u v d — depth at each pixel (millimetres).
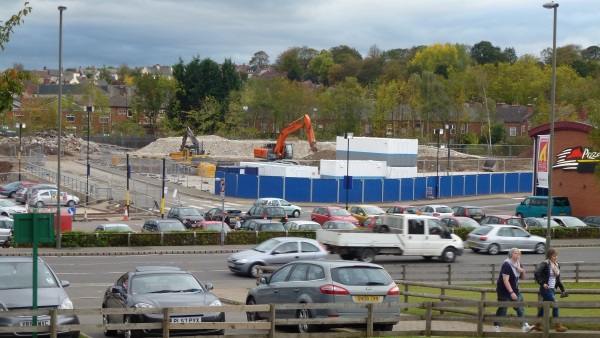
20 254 43781
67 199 75438
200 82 162500
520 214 71188
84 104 169500
